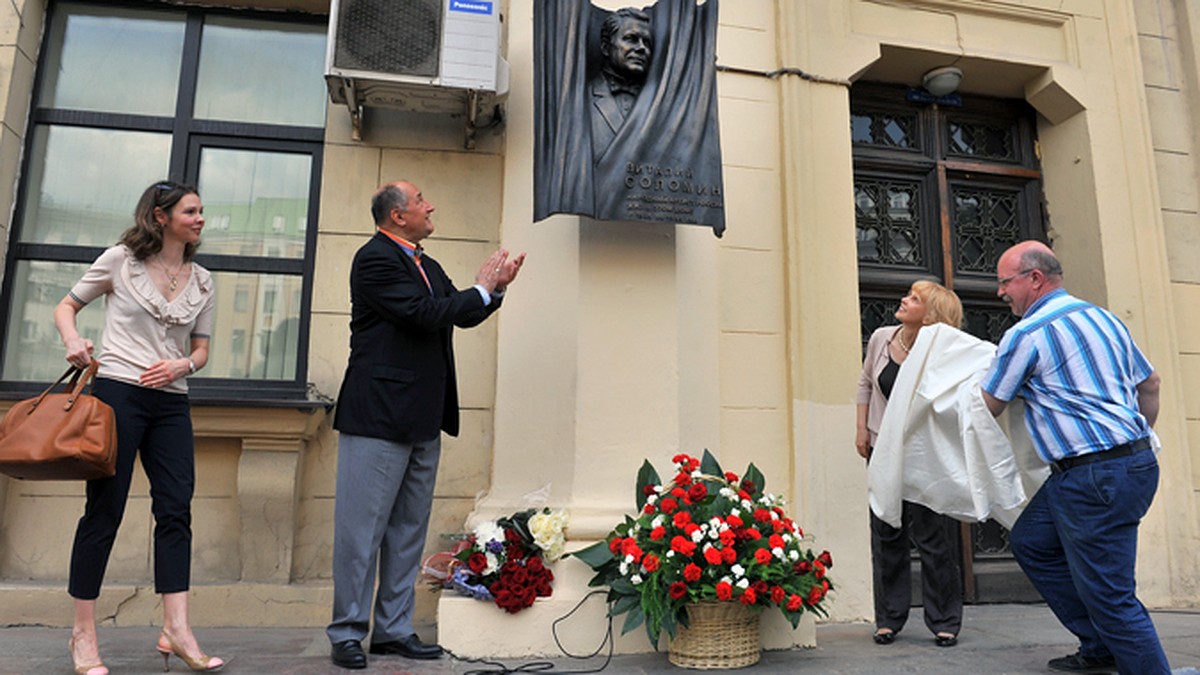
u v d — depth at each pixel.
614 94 3.68
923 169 5.00
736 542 3.02
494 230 4.09
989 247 5.07
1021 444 2.92
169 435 2.74
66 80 4.11
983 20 4.97
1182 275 5.01
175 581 2.71
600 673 2.89
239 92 4.21
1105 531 2.51
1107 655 2.85
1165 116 5.22
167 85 4.18
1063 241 5.05
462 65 3.75
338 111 4.09
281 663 2.86
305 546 3.75
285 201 4.13
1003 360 2.77
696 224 3.56
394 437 2.86
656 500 3.15
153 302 2.71
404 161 4.09
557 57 3.59
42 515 3.66
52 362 3.88
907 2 4.87
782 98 4.47
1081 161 4.97
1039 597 4.64
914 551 4.53
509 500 3.64
